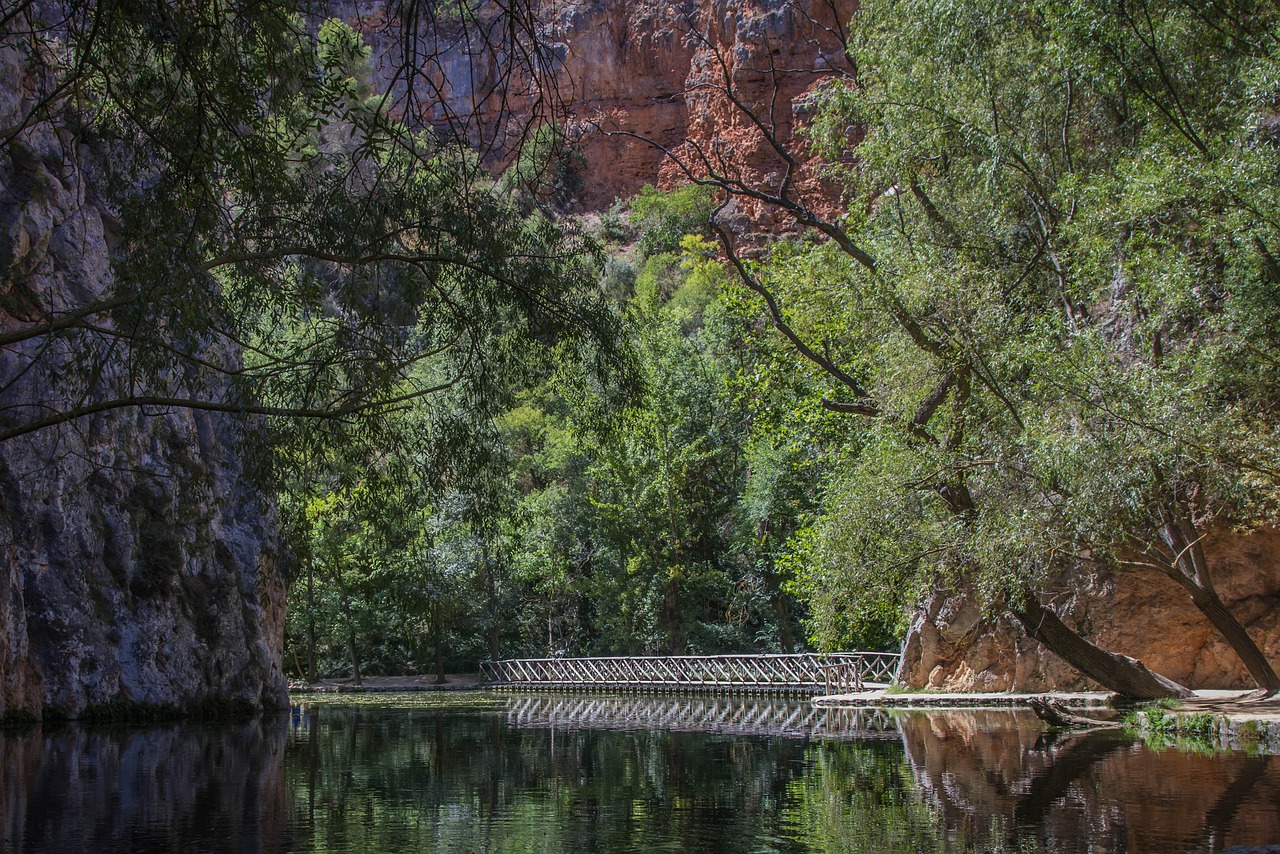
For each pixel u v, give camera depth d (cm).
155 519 1834
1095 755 1166
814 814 816
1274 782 923
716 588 3669
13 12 885
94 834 734
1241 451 1404
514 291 1077
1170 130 1656
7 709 1556
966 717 1811
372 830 760
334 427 1077
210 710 1922
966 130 1761
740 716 2012
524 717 2006
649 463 3581
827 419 2388
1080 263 1672
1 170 1576
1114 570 1995
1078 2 1524
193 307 877
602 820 803
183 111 890
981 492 1540
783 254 2381
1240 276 1453
